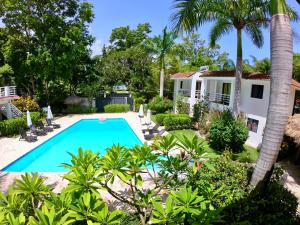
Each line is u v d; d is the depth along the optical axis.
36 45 24.27
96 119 24.12
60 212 3.06
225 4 12.65
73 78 30.56
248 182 5.99
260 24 14.22
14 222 2.88
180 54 39.06
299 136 9.80
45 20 23.02
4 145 13.95
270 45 5.89
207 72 23.58
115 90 39.25
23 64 23.62
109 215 3.54
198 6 10.59
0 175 9.34
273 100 5.71
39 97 28.23
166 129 18.47
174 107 25.81
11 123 16.64
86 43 28.58
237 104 15.39
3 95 19.83
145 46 32.38
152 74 34.28
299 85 16.47
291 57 5.62
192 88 23.89
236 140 12.77
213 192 4.68
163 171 5.13
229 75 19.14
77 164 4.10
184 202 3.58
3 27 23.89
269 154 5.71
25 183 4.01
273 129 5.68
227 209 4.99
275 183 5.95
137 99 30.11
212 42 16.55
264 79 15.70
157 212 3.51
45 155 13.53
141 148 4.58
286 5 5.63
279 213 5.02
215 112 17.55
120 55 35.03
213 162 6.09
